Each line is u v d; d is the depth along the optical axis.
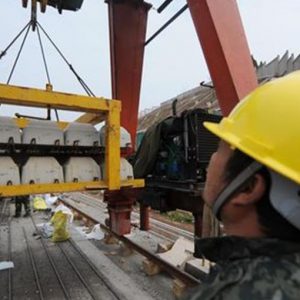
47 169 3.42
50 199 12.33
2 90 2.95
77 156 3.83
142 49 5.61
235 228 0.68
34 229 7.48
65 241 6.27
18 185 3.20
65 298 3.72
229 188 0.68
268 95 0.75
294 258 0.58
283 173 0.60
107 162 3.62
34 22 4.68
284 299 0.52
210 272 0.69
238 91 3.02
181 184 4.00
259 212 0.64
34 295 3.81
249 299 0.54
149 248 5.36
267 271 0.57
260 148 0.66
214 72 3.15
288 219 0.61
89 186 3.61
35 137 3.39
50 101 3.22
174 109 4.51
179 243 4.83
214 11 3.04
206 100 20.78
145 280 4.19
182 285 3.55
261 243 0.61
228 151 0.73
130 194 5.02
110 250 5.62
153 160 4.48
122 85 5.46
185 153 3.94
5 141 3.19
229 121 0.82
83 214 8.13
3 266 4.79
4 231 7.32
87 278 4.30
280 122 0.68
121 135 3.99
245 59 3.15
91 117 4.26
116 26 5.39
